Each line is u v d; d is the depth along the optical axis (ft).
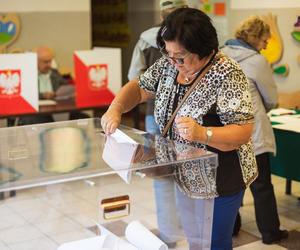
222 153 6.33
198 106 6.26
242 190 6.57
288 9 16.24
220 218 6.59
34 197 6.31
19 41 18.89
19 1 18.69
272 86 10.34
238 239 11.49
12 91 13.19
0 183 5.18
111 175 5.57
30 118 14.62
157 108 6.75
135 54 10.70
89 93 14.48
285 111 13.98
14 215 6.37
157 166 5.74
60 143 6.59
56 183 5.38
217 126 6.27
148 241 5.97
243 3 17.72
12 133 7.07
